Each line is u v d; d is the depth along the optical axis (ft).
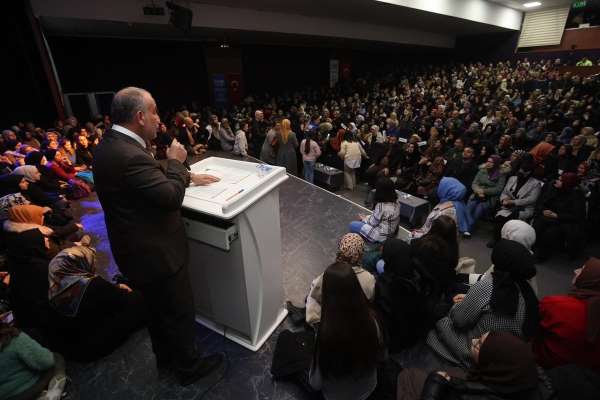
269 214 4.77
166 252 3.64
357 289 3.51
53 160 13.48
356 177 21.26
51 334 4.98
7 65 19.57
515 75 39.70
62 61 27.30
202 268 4.86
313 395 4.41
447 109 27.68
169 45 32.35
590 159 13.14
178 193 3.48
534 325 4.81
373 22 34.40
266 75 40.50
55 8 18.40
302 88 44.62
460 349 5.15
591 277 4.90
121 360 5.05
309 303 5.28
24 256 5.08
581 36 42.78
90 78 28.94
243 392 4.51
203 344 5.25
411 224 13.46
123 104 3.26
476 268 10.39
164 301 3.90
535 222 10.55
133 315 5.37
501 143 15.65
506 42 49.06
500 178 12.76
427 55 55.11
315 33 30.30
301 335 5.08
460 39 53.06
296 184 13.60
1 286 6.70
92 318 4.97
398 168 17.87
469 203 13.21
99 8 19.48
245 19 25.35
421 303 5.30
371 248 7.80
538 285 9.30
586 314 4.50
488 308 4.93
